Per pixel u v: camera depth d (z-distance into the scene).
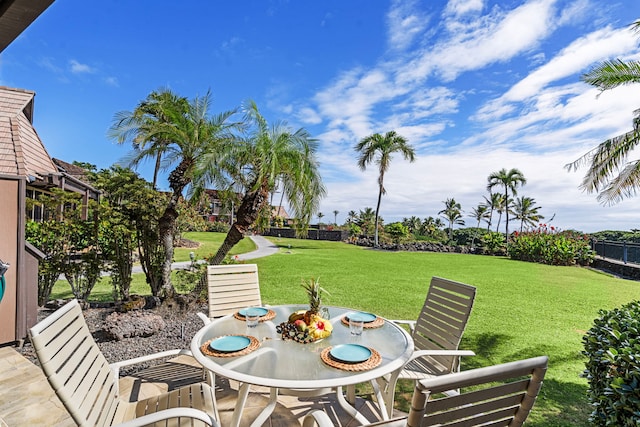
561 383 3.72
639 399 2.16
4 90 9.19
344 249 21.38
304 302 7.16
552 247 16.70
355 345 2.44
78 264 6.05
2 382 3.38
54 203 6.05
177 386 3.29
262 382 1.95
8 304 4.28
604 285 10.22
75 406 1.68
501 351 4.71
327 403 3.08
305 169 7.19
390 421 1.50
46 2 1.65
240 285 4.04
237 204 8.09
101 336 4.67
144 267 6.63
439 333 3.21
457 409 1.30
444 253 22.06
